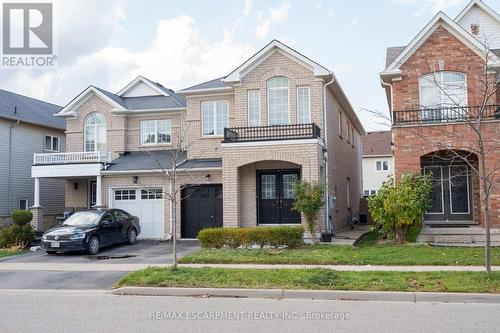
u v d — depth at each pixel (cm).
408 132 1745
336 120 2355
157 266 1261
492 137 1659
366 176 4691
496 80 1108
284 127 1961
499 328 696
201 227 2100
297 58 1995
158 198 2173
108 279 1167
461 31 1795
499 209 1647
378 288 958
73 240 1641
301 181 1752
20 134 2719
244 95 2052
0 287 1120
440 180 1928
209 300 939
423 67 1847
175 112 2364
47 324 752
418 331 686
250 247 1584
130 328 719
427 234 1666
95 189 2444
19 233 1905
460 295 902
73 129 2464
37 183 2277
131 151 2412
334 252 1427
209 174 2075
